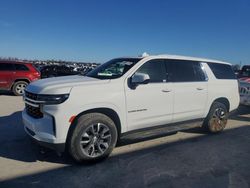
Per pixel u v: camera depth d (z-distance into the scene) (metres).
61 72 25.00
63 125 4.27
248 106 8.88
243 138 6.54
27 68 13.76
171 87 5.58
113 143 4.77
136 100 5.03
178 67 5.88
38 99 4.37
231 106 7.07
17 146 5.40
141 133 5.30
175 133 6.76
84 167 4.51
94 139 4.55
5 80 13.23
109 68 5.43
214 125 6.75
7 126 6.91
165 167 4.63
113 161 4.80
